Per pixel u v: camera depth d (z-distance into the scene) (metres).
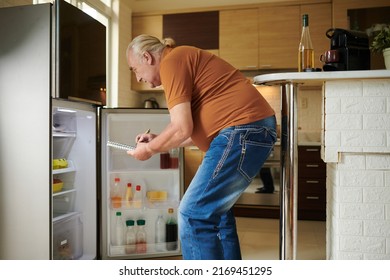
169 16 4.08
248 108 1.24
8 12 1.87
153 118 2.58
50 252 1.82
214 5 4.02
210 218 1.20
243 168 1.21
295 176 1.58
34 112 1.83
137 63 1.39
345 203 1.50
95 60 2.27
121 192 2.61
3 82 1.88
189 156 3.84
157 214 2.66
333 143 1.50
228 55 3.93
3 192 1.88
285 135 1.60
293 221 1.59
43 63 1.81
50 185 1.82
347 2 3.53
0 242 1.89
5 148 1.87
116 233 2.53
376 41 1.61
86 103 2.22
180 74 1.22
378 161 1.48
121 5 3.85
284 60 3.80
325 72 1.45
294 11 3.77
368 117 1.46
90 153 2.38
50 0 2.64
